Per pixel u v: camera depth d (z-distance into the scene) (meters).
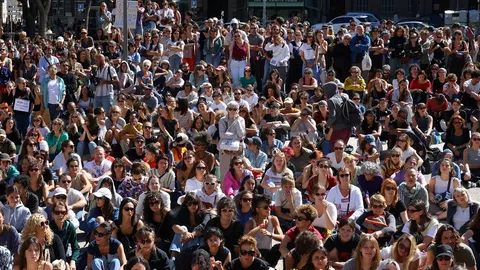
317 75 37.78
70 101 33.28
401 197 20.34
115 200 19.80
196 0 93.94
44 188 20.70
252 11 91.12
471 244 17.94
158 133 27.86
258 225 18.05
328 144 25.67
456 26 42.62
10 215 18.67
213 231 16.64
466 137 25.50
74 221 19.22
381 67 38.75
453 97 32.91
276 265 18.66
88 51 38.81
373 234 18.02
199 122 27.91
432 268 15.79
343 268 16.06
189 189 20.98
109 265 16.78
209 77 36.03
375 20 72.38
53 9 84.69
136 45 39.91
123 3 35.94
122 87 34.91
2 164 22.14
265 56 37.34
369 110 27.36
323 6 92.12
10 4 108.62
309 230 16.91
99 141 26.11
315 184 21.11
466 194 18.98
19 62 38.06
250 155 24.33
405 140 23.61
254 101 32.38
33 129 26.11
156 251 16.61
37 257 16.05
